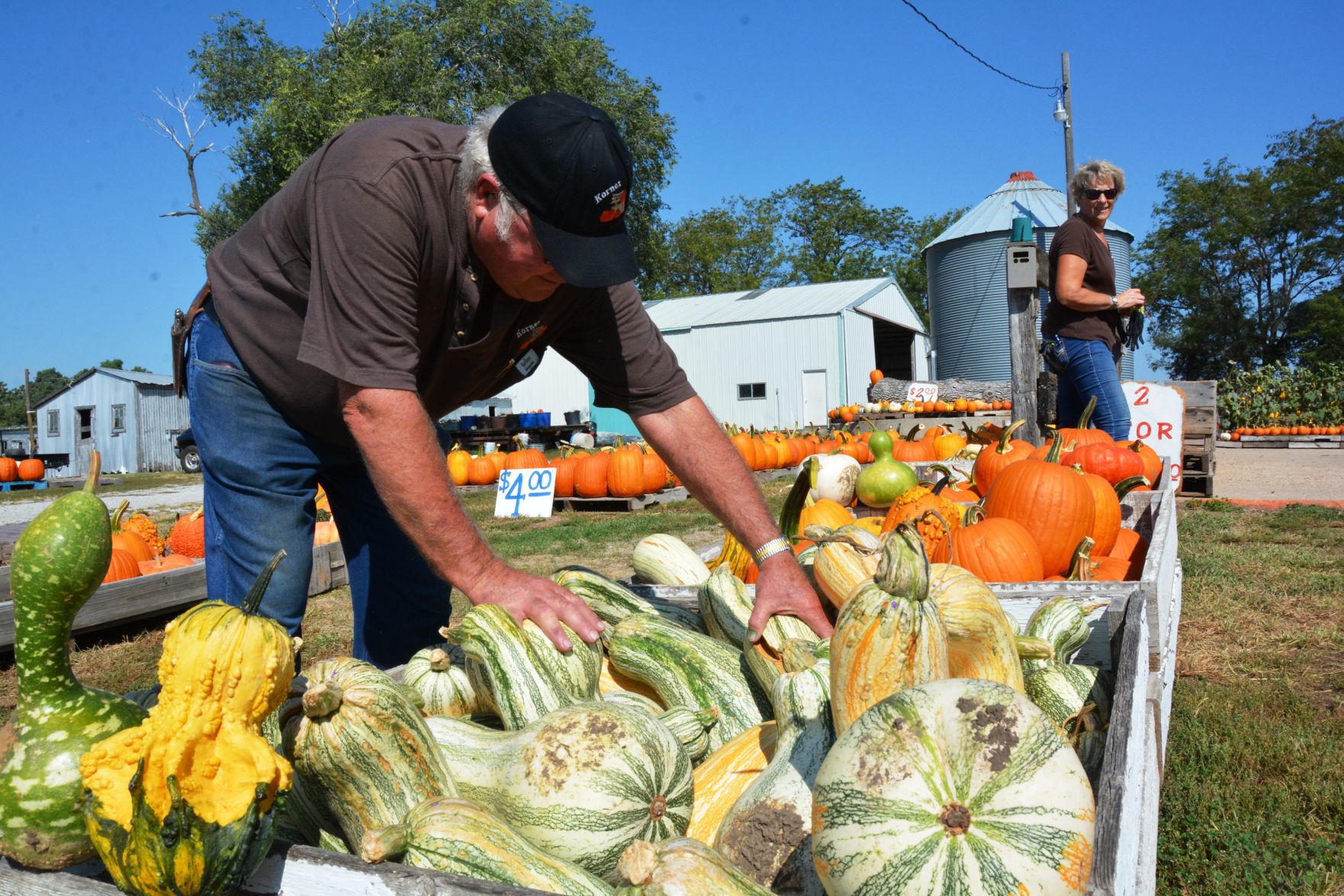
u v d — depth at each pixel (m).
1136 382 9.79
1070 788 1.39
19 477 26.05
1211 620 5.46
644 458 12.30
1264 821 3.10
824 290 40.72
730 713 2.50
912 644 1.74
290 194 2.61
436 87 32.81
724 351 37.78
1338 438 22.53
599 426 40.03
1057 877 1.33
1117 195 7.67
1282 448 22.67
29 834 1.41
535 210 2.23
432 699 2.36
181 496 20.14
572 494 12.71
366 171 2.28
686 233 70.94
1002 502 4.44
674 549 3.77
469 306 2.58
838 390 36.22
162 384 45.66
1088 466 6.05
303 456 2.92
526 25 34.88
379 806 1.76
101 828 1.33
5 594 6.38
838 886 1.42
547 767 1.87
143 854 1.30
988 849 1.34
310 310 2.29
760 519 2.80
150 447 45.34
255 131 32.16
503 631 2.23
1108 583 2.90
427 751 1.83
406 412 2.28
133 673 5.41
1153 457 6.88
